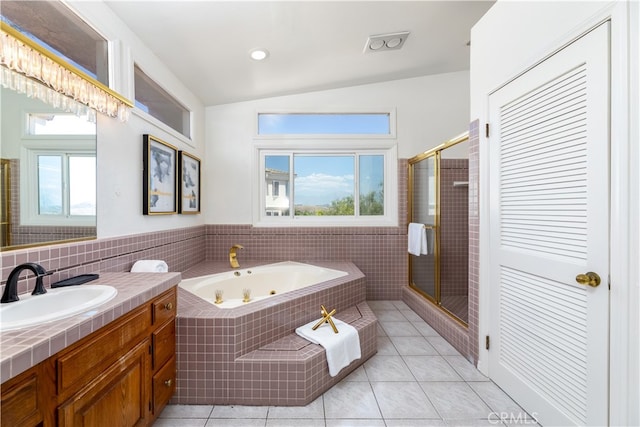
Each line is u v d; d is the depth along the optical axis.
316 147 3.21
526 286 1.41
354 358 1.76
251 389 1.49
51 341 0.72
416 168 3.16
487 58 1.67
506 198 1.54
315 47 2.25
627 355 0.97
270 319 1.69
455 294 2.87
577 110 1.13
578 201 1.13
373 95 3.21
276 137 3.16
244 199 3.17
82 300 1.16
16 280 0.98
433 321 2.46
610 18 1.01
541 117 1.31
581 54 1.11
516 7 1.44
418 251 2.84
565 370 1.20
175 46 2.03
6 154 1.08
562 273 1.20
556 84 1.23
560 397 1.22
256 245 3.17
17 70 1.07
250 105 3.15
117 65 1.65
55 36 1.33
